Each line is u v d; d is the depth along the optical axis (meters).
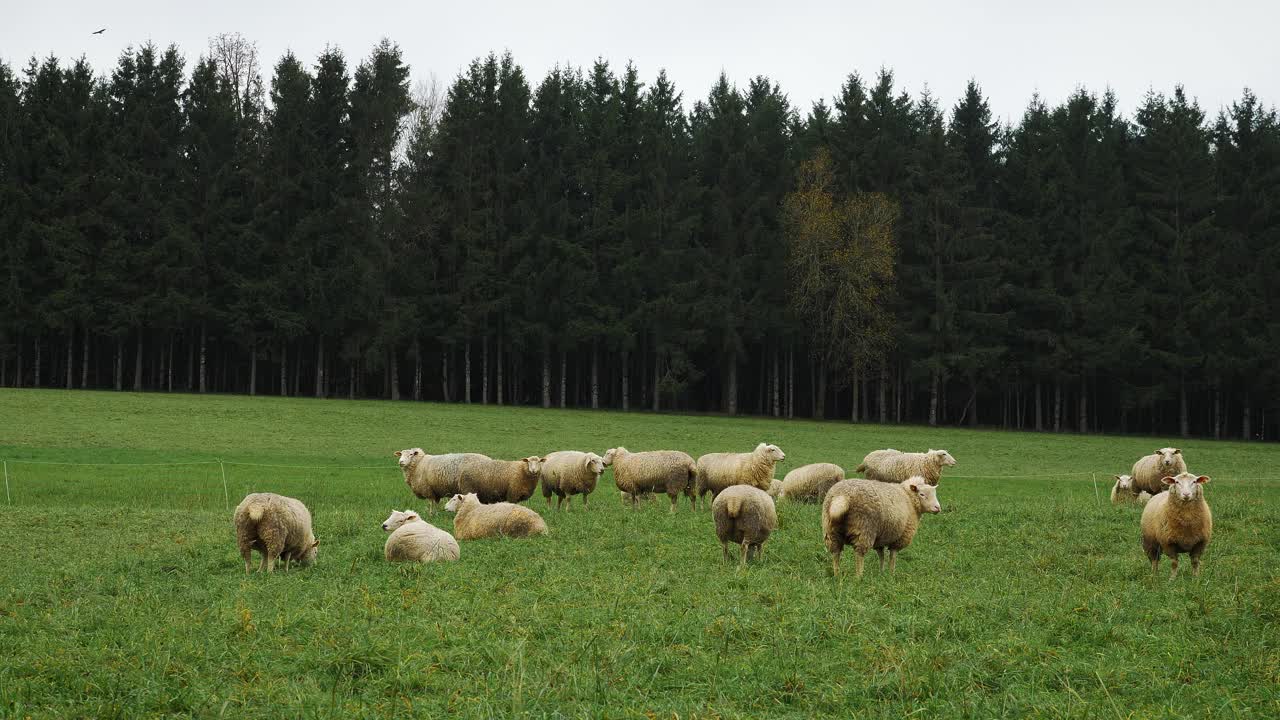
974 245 71.25
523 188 75.81
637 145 76.00
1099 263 70.50
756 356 80.94
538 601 11.43
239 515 14.05
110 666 8.61
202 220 71.44
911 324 70.56
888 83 75.31
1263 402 72.31
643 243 72.75
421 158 76.88
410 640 9.41
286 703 7.75
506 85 76.31
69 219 69.75
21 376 74.50
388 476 34.53
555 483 23.42
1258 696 7.89
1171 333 70.12
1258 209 73.19
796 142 78.94
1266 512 21.25
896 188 73.25
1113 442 59.12
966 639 9.77
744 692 8.04
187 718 7.49
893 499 13.50
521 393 79.38
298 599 11.61
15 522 19.77
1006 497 29.08
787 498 24.98
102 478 30.98
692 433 54.56
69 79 74.00
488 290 72.12
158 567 14.60
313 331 72.44
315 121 75.12
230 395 65.81
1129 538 18.05
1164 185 74.12
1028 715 7.45
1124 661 8.83
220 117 73.31
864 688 8.06
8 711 7.50
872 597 11.67
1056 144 74.31
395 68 76.31
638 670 8.59
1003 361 71.56
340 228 72.31
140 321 68.44
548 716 7.43
